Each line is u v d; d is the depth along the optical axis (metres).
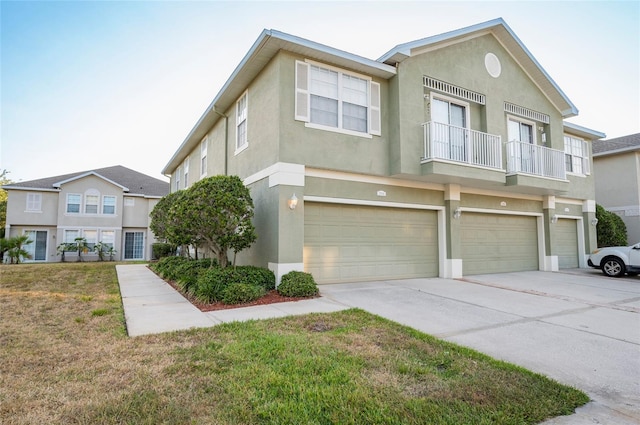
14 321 5.89
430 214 11.48
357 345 4.73
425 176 10.18
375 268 10.32
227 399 3.21
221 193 8.41
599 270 14.28
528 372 3.91
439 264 11.46
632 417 3.07
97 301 7.57
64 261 23.86
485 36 12.12
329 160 9.23
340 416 2.93
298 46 8.69
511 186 11.98
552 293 8.91
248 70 9.94
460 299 7.95
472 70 11.61
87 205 25.14
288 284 7.95
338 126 9.47
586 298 8.33
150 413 2.94
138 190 27.50
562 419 3.02
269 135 9.16
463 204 12.03
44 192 24.42
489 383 3.61
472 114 11.73
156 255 25.03
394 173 9.94
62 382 3.52
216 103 12.45
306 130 8.98
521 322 6.15
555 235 14.42
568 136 15.76
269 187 9.07
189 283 8.84
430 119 10.66
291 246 8.59
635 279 11.55
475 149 11.23
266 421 2.87
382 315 6.48
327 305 7.18
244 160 11.01
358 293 8.45
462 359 4.30
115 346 4.61
